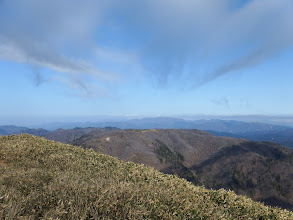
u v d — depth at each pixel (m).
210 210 5.47
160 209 4.67
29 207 4.18
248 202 6.88
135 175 8.02
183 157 193.75
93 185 5.13
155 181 7.45
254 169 146.25
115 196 4.64
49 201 4.34
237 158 169.50
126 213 4.29
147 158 149.75
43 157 9.33
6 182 5.37
